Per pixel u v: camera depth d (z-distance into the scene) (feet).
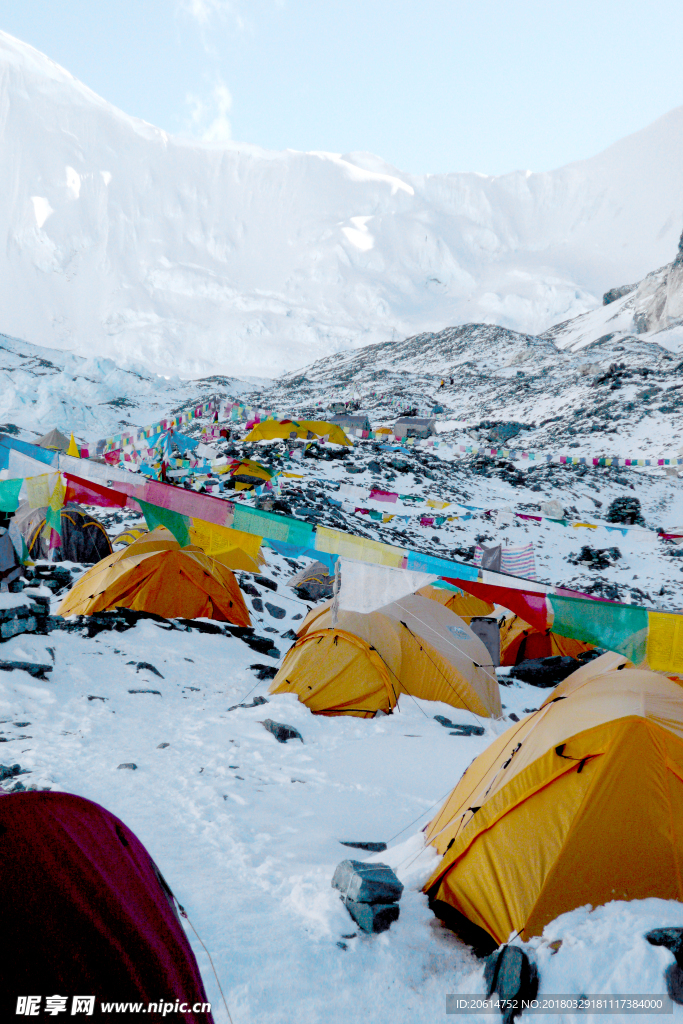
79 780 24.70
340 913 17.06
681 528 141.28
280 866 19.72
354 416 220.64
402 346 538.47
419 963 15.75
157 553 51.60
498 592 19.54
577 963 14.53
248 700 36.17
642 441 216.33
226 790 25.03
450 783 27.30
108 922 11.15
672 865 16.38
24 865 11.00
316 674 36.52
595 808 16.96
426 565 20.45
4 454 22.18
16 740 28.55
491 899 16.93
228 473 110.73
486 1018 14.05
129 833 14.05
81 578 53.31
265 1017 13.60
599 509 152.87
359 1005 14.28
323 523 99.45
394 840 22.08
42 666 35.86
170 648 44.37
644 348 361.51
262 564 70.85
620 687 19.44
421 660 38.47
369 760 29.27
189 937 15.58
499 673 50.26
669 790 17.02
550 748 17.88
